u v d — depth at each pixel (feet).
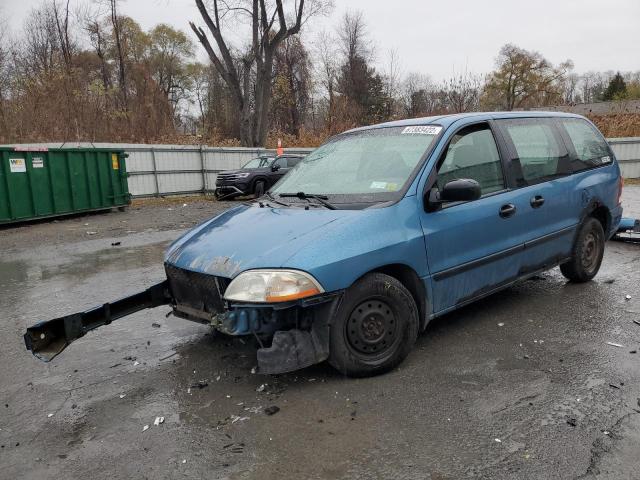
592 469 8.14
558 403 10.18
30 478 8.50
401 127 14.51
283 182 15.06
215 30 96.02
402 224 11.78
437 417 9.81
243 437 9.41
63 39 96.84
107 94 77.66
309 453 8.84
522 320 14.94
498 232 13.93
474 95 99.45
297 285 10.11
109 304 11.93
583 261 17.84
